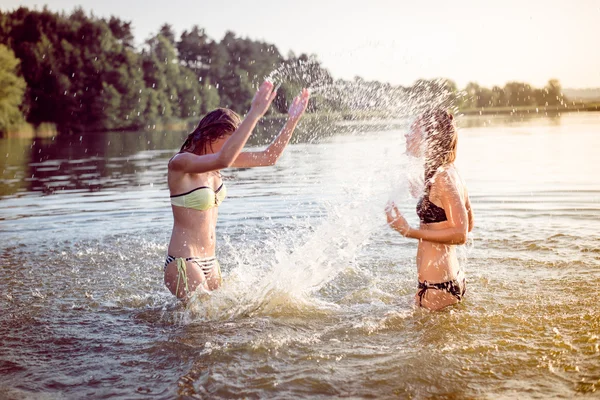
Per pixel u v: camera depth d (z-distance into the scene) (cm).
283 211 721
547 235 552
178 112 6881
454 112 419
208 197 421
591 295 388
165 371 302
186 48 8506
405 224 381
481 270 461
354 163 1029
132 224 700
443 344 321
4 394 280
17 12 6944
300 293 415
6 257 561
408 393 268
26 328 376
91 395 277
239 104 7112
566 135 1761
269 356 315
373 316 379
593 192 742
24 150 2623
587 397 254
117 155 2050
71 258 553
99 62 6219
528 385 269
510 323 348
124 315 401
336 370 295
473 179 931
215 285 432
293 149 1589
